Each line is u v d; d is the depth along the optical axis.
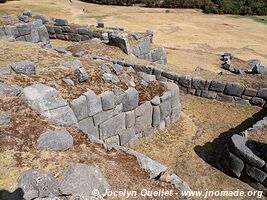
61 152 5.07
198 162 7.64
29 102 5.94
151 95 8.40
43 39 14.71
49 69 7.89
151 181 4.95
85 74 7.60
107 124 7.42
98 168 4.91
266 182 6.56
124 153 5.51
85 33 16.06
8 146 4.96
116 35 13.47
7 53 9.06
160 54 15.52
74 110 6.66
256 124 8.06
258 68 12.77
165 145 8.25
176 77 11.12
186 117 9.72
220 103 10.66
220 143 8.48
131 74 8.91
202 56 18.16
